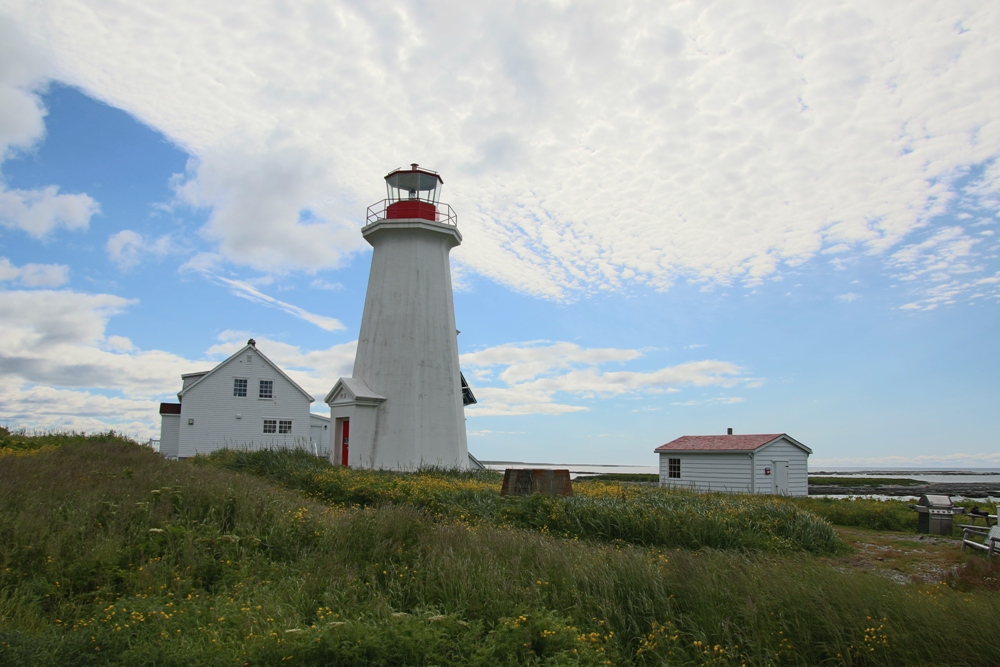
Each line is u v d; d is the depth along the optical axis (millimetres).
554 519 14500
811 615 7090
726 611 7281
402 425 26875
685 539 13492
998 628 6488
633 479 59156
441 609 7488
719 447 29641
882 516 19359
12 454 17828
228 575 8391
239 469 22484
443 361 28078
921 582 9438
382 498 16578
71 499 10508
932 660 6391
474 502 16047
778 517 15148
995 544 12758
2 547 8133
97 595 7430
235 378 38438
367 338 28406
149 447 24016
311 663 5938
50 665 5434
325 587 8016
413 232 28531
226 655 5883
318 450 40469
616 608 7555
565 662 6121
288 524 10539
